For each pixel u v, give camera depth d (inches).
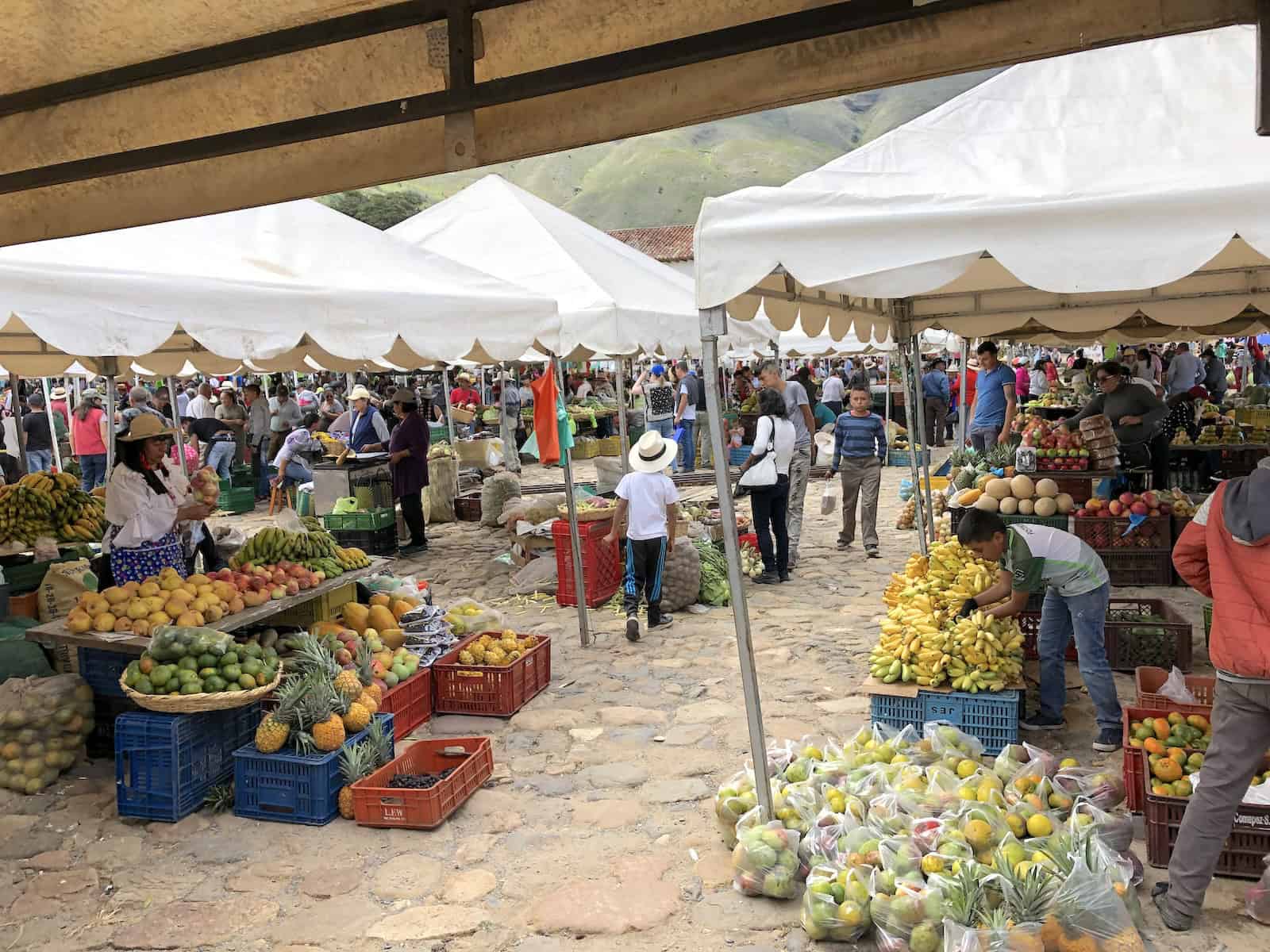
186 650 203.3
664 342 381.1
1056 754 217.3
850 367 1571.1
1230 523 141.3
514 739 242.8
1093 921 135.1
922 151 185.0
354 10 82.0
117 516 244.1
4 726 215.8
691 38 75.1
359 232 287.7
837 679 279.4
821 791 181.2
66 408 831.7
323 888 171.5
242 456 742.5
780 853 162.9
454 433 901.2
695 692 273.7
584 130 83.4
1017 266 143.5
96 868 180.5
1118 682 262.5
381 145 92.0
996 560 216.8
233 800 206.7
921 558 288.8
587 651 319.6
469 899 166.7
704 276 161.2
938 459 816.3
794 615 357.4
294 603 244.2
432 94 82.4
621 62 77.0
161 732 198.1
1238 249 228.7
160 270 207.2
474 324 271.9
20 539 312.0
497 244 390.3
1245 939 144.4
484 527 584.7
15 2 79.8
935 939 137.5
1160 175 151.8
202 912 164.2
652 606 340.8
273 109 89.6
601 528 384.8
